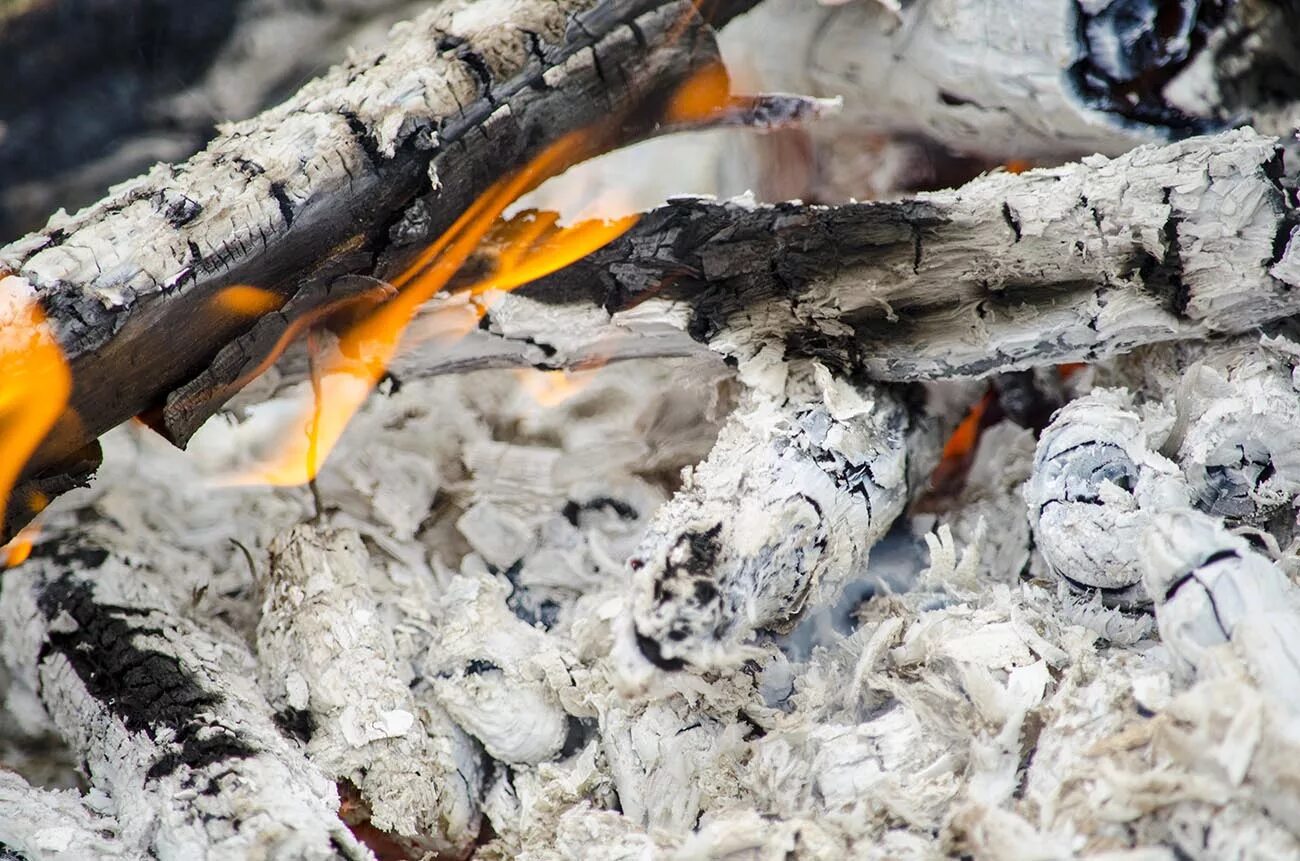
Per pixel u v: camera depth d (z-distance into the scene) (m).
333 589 2.16
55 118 2.31
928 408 2.18
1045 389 2.21
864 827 2.08
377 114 2.12
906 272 2.13
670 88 2.17
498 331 2.16
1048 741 2.08
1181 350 2.15
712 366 2.18
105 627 2.16
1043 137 2.20
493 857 2.14
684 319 2.14
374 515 2.22
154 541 2.21
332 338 2.17
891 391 2.16
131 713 2.12
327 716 2.14
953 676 2.11
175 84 2.32
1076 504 2.12
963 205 2.13
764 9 2.21
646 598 2.08
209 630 2.19
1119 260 2.12
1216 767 2.04
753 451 2.12
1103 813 2.05
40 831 2.09
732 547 2.09
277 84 2.33
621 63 2.16
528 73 2.14
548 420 2.23
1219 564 2.06
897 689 2.11
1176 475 2.12
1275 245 2.12
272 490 2.23
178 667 2.14
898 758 2.10
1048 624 2.12
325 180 2.11
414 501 2.22
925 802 2.08
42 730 2.18
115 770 2.12
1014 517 2.19
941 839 2.07
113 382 2.10
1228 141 2.12
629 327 2.15
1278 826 2.03
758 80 2.23
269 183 2.11
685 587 2.08
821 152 2.25
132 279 2.09
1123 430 2.12
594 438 2.23
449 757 2.14
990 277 2.13
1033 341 2.13
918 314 2.14
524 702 2.14
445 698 2.14
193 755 2.10
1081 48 2.17
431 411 2.24
